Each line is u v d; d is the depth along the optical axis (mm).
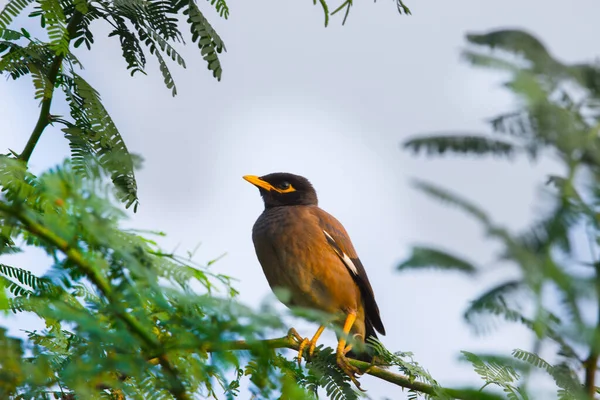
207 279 4340
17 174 4059
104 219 3867
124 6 6531
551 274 2074
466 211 2168
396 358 6340
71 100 6211
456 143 2354
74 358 3930
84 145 5738
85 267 3877
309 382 6059
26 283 5043
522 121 2330
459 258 2143
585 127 2373
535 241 2119
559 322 2148
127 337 3736
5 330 4062
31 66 6004
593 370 2570
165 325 4262
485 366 4492
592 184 2258
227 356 3965
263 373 4031
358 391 6680
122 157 5711
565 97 2463
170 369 4023
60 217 3844
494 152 2322
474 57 2443
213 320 3686
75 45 6625
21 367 3949
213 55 6543
